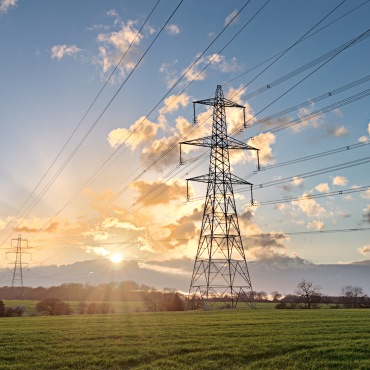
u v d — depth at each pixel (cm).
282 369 2645
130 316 6925
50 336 4097
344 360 2780
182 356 3038
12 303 14300
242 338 3706
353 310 8088
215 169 7919
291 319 5506
